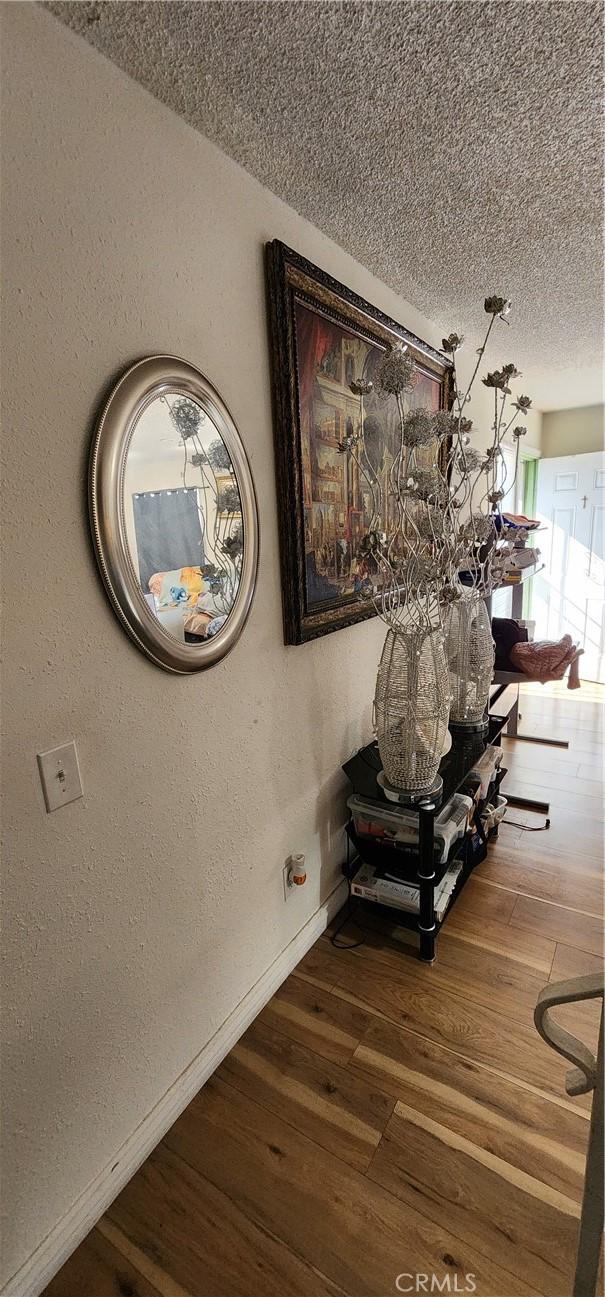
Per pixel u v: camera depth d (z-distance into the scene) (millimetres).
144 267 998
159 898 1156
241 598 1282
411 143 1225
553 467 4633
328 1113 1263
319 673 1706
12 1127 907
